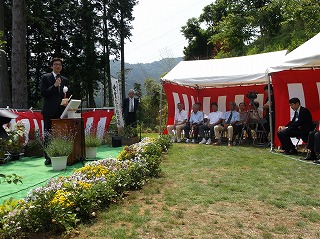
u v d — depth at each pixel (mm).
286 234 2633
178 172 5090
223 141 9898
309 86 7980
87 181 3553
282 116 7645
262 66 9180
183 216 3057
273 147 7578
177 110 10672
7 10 19297
